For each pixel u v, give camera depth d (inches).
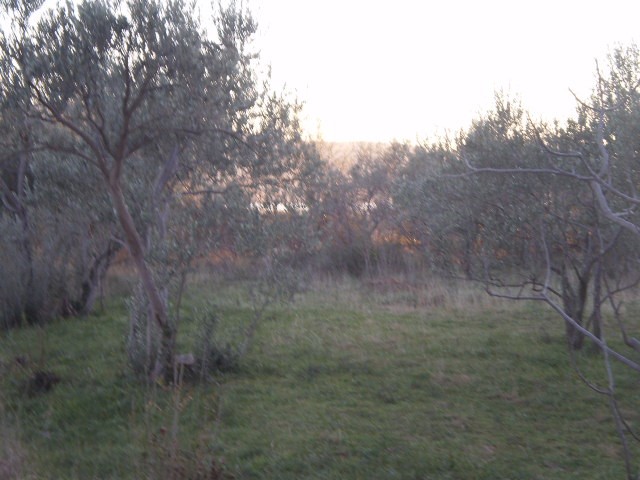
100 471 258.2
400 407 311.0
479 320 491.2
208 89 323.3
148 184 356.8
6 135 318.3
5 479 241.8
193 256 339.9
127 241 339.9
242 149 349.4
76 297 537.3
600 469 244.5
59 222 492.1
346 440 272.5
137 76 309.4
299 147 379.6
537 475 240.5
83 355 416.2
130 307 368.2
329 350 406.6
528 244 354.9
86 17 296.2
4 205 542.0
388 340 431.2
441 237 368.8
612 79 308.7
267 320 488.4
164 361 339.6
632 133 265.9
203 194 351.6
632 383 336.8
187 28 311.4
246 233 345.7
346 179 773.3
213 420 299.0
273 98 361.1
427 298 571.5
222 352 365.4
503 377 350.6
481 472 243.8
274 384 347.3
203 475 238.7
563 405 309.6
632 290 480.7
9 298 506.9
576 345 392.5
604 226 302.4
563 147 324.2
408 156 772.0
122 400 326.3
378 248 731.4
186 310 510.0
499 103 387.5
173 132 323.9
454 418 296.7
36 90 298.7
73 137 359.6
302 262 591.2
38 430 304.5
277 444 271.7
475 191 347.6
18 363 381.4
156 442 246.5
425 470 247.4
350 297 586.9
